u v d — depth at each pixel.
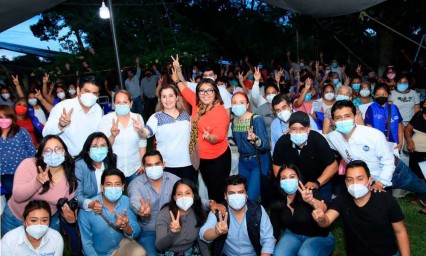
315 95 8.25
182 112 4.83
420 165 5.54
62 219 3.97
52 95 9.59
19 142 4.76
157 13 19.14
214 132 4.50
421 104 7.39
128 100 4.62
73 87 8.69
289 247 3.95
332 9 8.18
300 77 9.37
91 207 3.82
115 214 3.84
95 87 4.51
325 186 4.52
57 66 15.23
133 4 20.02
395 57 13.70
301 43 21.22
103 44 20.58
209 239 3.84
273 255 3.94
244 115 4.89
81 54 15.88
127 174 4.75
